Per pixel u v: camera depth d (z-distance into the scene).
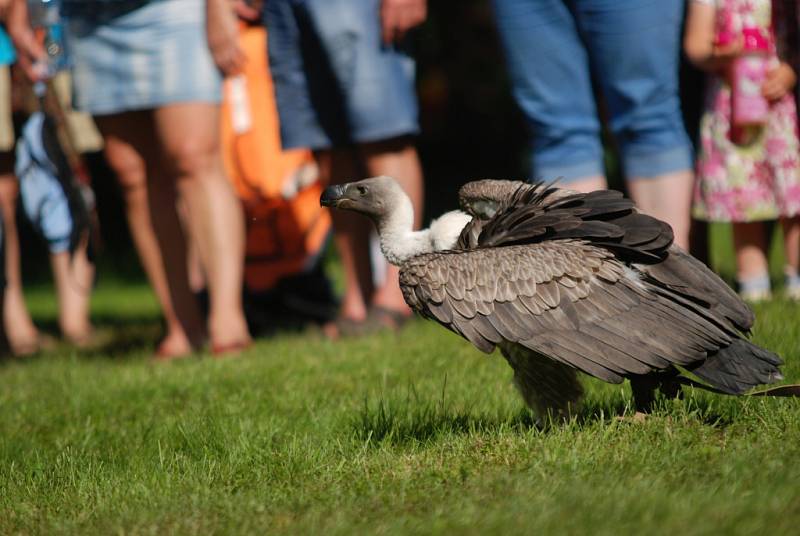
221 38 13.22
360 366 11.87
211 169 13.48
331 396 10.72
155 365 13.14
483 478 7.33
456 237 9.25
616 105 12.27
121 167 14.22
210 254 13.51
